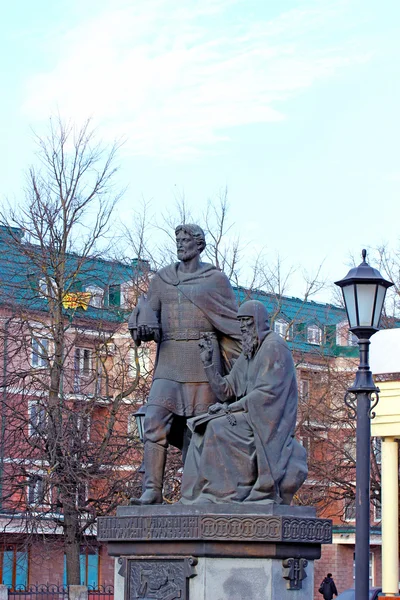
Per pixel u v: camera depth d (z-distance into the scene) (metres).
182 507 12.66
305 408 46.75
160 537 12.62
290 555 12.36
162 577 12.62
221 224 45.19
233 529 12.25
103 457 37.50
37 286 39.88
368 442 15.65
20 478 43.00
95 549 38.50
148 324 13.85
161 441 13.64
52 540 39.56
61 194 39.56
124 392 38.88
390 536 31.02
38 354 38.38
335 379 48.81
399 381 31.14
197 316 13.81
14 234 40.62
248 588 12.25
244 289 46.12
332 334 55.81
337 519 62.53
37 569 50.47
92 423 39.25
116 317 44.69
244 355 13.27
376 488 45.47
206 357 13.40
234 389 13.32
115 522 13.03
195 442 13.15
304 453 12.93
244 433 12.80
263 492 12.58
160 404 13.69
